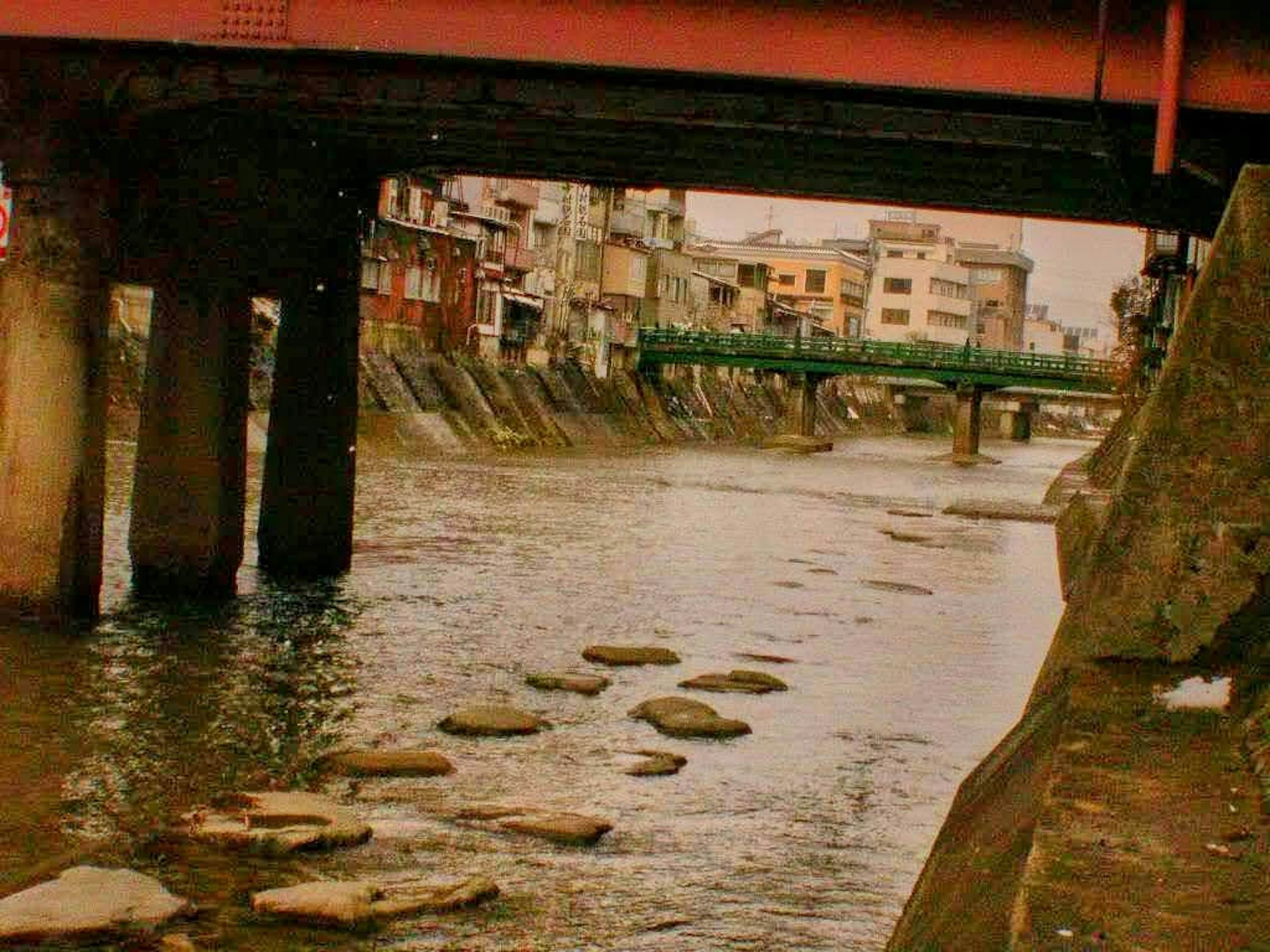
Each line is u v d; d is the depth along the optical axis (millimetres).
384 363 71438
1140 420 11250
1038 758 7379
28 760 13992
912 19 17078
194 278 23156
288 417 26859
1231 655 9086
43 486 20328
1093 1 16578
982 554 38656
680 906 10555
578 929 9930
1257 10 15984
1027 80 16812
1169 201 21500
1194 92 16172
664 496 51438
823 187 26484
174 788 13203
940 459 100250
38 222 20266
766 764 15086
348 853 11344
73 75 20109
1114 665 9055
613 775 14281
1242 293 9953
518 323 91812
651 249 116188
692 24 17703
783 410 136625
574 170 27172
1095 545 10008
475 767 14359
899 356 103312
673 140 22156
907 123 18922
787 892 11047
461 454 70000
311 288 26344
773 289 169125
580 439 88812
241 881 10523
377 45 18688
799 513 48500
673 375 116125
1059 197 24500
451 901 10172
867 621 25594
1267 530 9352
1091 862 5414
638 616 24547
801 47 17391
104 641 19922
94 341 20641
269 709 16578
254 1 18984
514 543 33938
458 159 26859
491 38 18375
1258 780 6465
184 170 22562
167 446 24000
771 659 21172
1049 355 110188
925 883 7625
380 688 17969
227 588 24438
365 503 41062
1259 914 4949
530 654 20688
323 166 25938
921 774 15133
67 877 10125
